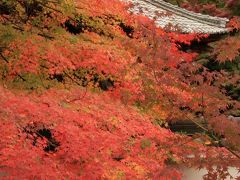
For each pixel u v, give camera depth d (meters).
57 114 6.39
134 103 8.61
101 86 9.05
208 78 6.28
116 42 9.53
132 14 10.98
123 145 6.95
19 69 7.59
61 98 7.40
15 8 9.18
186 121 11.17
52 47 8.27
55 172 5.48
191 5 18.39
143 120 8.10
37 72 7.79
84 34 9.75
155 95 6.50
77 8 10.09
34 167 5.24
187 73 6.28
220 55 6.07
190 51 13.91
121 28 10.82
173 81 6.13
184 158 5.89
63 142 5.97
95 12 10.41
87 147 5.98
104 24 10.54
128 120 7.88
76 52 8.54
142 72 6.85
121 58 8.62
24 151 5.41
